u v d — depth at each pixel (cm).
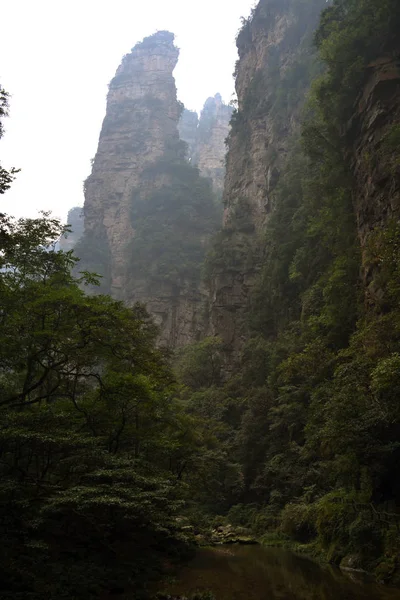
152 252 8406
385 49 2666
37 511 1225
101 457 1373
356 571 1462
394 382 1402
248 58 7488
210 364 5288
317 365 2456
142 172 10006
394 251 1834
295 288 4178
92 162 10569
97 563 1216
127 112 10744
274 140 5938
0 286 1515
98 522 1386
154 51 11381
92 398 1773
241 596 1145
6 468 1409
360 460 1691
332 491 1964
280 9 6881
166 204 9150
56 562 1120
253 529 2684
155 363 1934
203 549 1992
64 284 1778
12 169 1243
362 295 2441
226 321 5559
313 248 3641
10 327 1464
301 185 4369
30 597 873
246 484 3388
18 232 1652
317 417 2145
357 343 1881
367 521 1514
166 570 1402
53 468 1492
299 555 1883
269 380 3572
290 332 3728
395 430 1661
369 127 2567
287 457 2889
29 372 1513
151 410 1864
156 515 1487
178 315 7775
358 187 2725
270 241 4866
